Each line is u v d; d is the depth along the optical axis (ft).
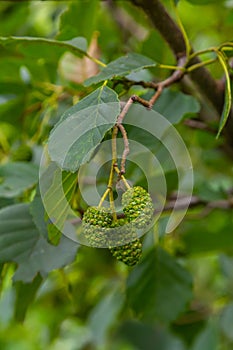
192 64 1.93
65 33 2.02
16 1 2.32
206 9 2.61
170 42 1.95
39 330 3.41
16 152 2.08
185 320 2.60
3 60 2.16
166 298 2.16
